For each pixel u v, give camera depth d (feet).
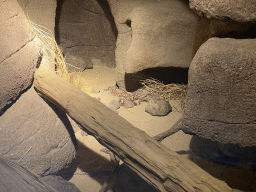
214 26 6.26
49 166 8.20
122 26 14.52
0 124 7.04
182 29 12.78
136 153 5.75
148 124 12.46
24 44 7.30
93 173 9.79
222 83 4.85
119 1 13.98
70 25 18.29
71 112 6.74
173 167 5.38
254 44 4.70
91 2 17.22
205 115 5.26
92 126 6.40
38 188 7.45
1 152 6.99
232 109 4.98
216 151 8.13
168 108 13.12
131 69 13.24
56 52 13.37
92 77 17.52
